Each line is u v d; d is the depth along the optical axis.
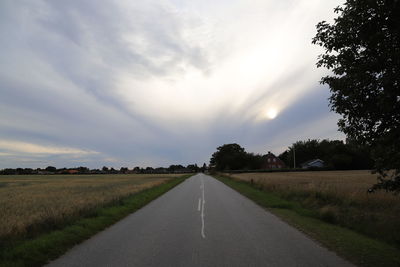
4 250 6.46
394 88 5.70
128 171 170.00
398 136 6.25
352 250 6.81
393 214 10.98
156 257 6.34
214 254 6.52
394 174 7.05
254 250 6.83
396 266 5.76
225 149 130.88
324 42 6.82
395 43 5.84
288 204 15.06
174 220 11.04
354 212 11.69
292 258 6.20
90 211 11.75
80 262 6.05
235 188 28.97
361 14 5.94
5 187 34.06
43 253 6.58
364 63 6.09
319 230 9.09
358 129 6.77
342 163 81.12
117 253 6.68
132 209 14.04
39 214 10.93
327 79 6.95
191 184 37.59
